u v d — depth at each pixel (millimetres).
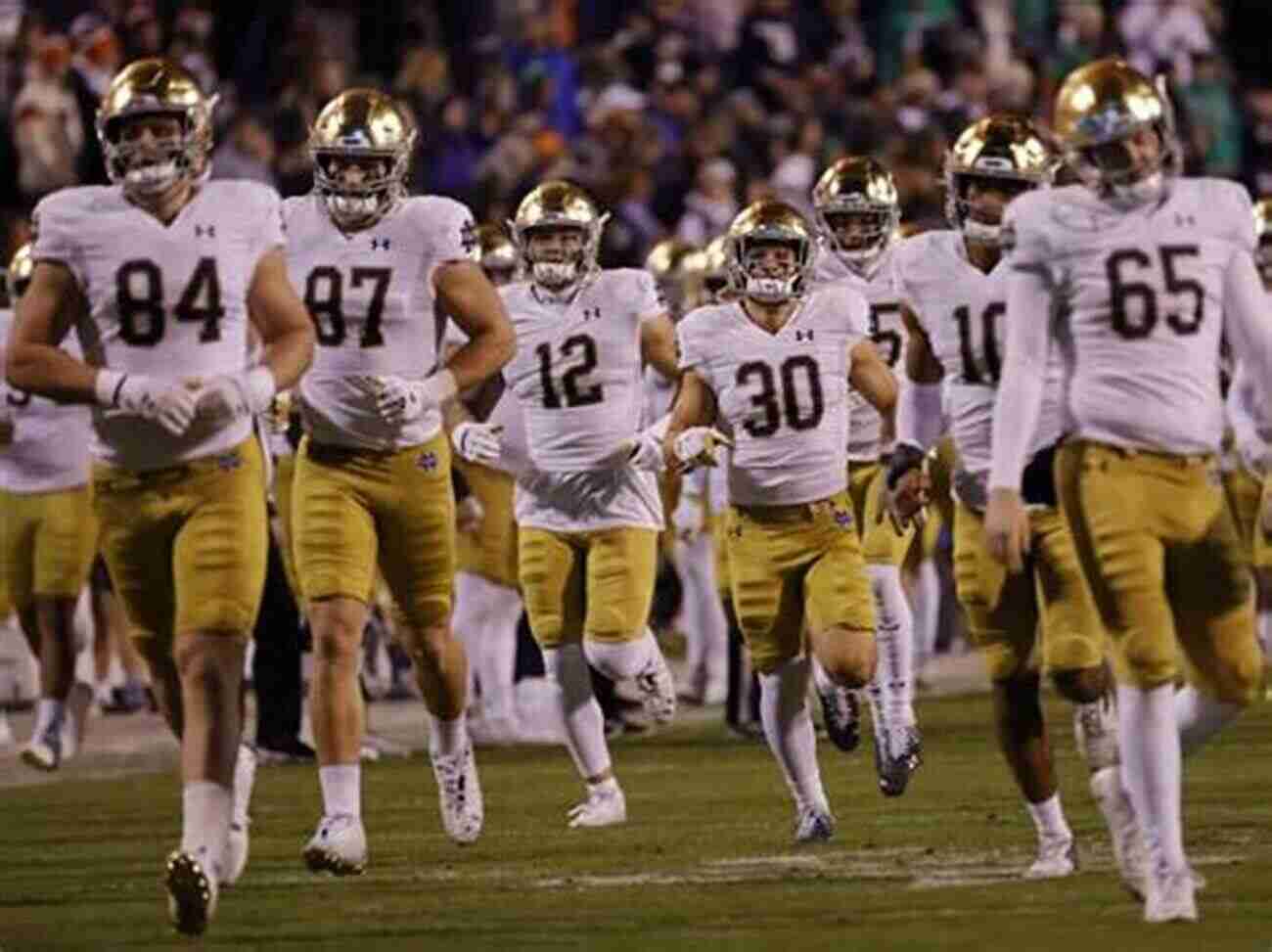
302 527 28109
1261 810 31094
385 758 39844
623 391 33656
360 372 28297
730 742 41312
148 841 31266
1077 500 23875
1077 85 23875
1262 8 73125
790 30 68125
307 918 25719
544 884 27469
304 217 28656
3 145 55594
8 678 43438
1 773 38500
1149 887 23984
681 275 45719
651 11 67875
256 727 40031
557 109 65812
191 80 24688
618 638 32906
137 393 23984
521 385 33656
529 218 33781
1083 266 23859
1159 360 23766
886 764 33406
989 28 71000
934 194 61281
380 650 47219
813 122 65562
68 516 36375
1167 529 23766
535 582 33344
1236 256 24047
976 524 26969
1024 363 24016
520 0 66812
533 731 42375
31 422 36281
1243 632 24156
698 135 63688
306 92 59438
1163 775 23766
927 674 48062
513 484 41312
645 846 30094
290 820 33156
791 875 27625
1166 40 70938
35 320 24469
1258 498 39562
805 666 30312
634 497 33375
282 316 24781
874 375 31156
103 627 45656
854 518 31500
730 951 23453
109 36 57000
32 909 26594
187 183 24688
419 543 28516
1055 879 26797
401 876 28281
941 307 27719
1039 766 26984
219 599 24422
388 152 28375
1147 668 23703
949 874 27375
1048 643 26266
